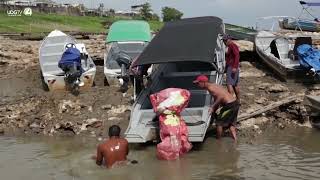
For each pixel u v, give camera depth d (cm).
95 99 1432
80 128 1265
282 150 1070
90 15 7894
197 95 1261
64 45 1847
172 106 1050
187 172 922
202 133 1066
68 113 1355
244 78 1700
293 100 1329
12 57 2327
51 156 1060
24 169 970
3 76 2075
